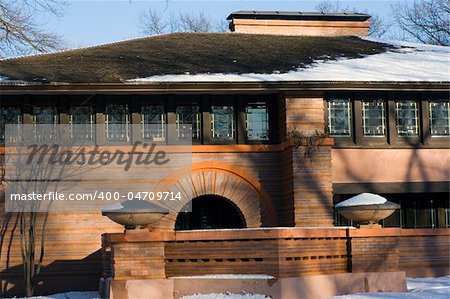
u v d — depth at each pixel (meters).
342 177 18.75
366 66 20.11
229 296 13.82
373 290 15.06
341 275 14.83
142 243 14.22
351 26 25.48
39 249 18.08
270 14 24.97
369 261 15.20
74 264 18.16
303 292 13.96
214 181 18.67
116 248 14.16
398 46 23.66
